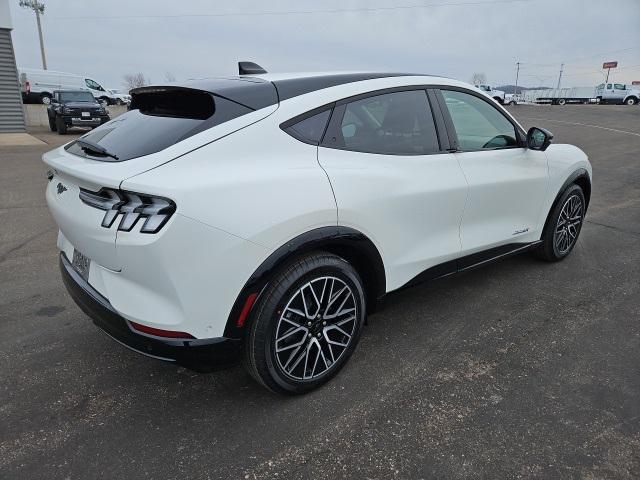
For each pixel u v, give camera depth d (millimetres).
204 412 2461
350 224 2484
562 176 4090
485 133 3459
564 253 4469
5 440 2264
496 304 3617
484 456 2154
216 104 2340
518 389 2617
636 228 5590
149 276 2033
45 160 2674
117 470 2090
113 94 43500
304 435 2293
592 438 2254
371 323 3348
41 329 3295
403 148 2883
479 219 3375
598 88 47281
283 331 2361
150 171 2043
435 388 2631
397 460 2137
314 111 2521
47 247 5000
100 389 2654
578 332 3211
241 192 2119
